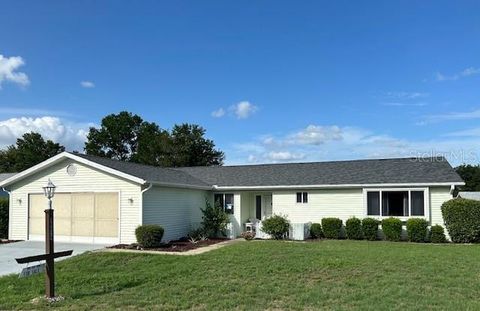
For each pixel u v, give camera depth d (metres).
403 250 17.38
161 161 56.47
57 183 22.23
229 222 24.81
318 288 10.70
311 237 24.39
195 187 24.52
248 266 13.66
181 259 15.55
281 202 25.88
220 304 9.30
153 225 19.97
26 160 63.53
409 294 9.91
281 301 9.54
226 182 26.95
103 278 12.38
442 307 8.79
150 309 8.95
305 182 25.25
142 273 13.07
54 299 9.79
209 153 59.25
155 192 21.55
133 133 69.12
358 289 10.53
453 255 15.70
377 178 24.08
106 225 21.17
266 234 24.42
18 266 15.09
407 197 23.05
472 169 61.16
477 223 21.02
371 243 20.92
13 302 9.71
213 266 13.86
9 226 23.05
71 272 13.66
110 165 21.75
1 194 33.41
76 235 21.70
